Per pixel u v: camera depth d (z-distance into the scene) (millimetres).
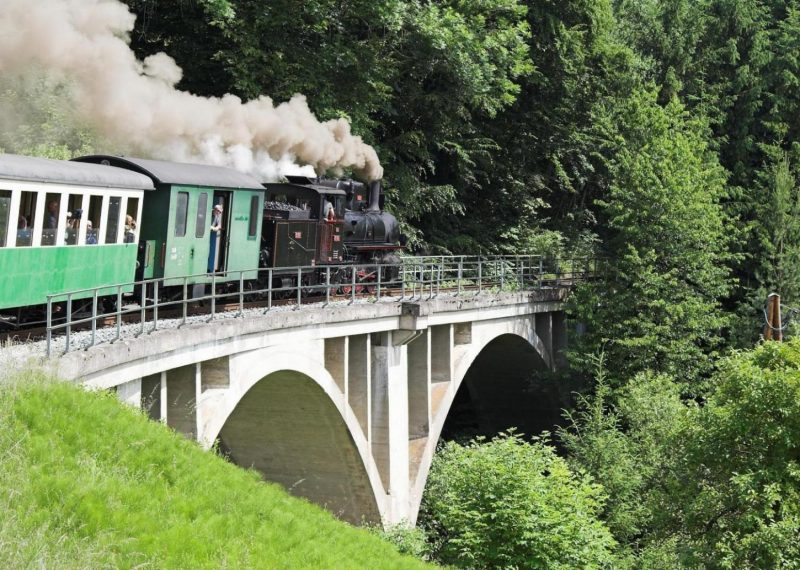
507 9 45969
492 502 26234
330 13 40344
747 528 26953
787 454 28000
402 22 41344
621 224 47531
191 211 24906
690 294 47000
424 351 35000
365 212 36344
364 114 40719
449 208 52438
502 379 49375
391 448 31828
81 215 20609
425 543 29078
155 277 24000
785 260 52094
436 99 45562
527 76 52875
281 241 29719
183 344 19984
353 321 28922
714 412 28969
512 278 48000
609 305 46219
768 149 57156
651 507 31766
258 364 23844
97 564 11711
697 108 58469
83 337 18828
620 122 55094
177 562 12828
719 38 61906
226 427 30016
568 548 26156
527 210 56000
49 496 12625
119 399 17000
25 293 19016
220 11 34438
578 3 55594
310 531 16594
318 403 28297
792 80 59312
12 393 14133
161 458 15328
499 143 54844
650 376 42312
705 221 47375
